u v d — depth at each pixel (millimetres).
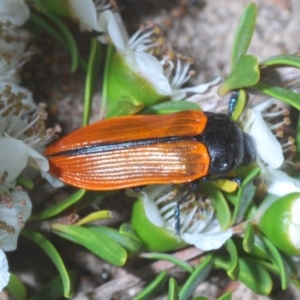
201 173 120
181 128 120
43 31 138
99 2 132
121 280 127
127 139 118
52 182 117
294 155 124
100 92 141
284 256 119
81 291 135
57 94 141
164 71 128
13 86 124
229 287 138
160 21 144
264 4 146
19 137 118
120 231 112
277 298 138
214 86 124
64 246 136
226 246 118
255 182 122
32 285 135
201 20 146
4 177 110
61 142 119
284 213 112
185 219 122
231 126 121
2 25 124
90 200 119
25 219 112
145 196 117
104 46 139
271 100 121
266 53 146
